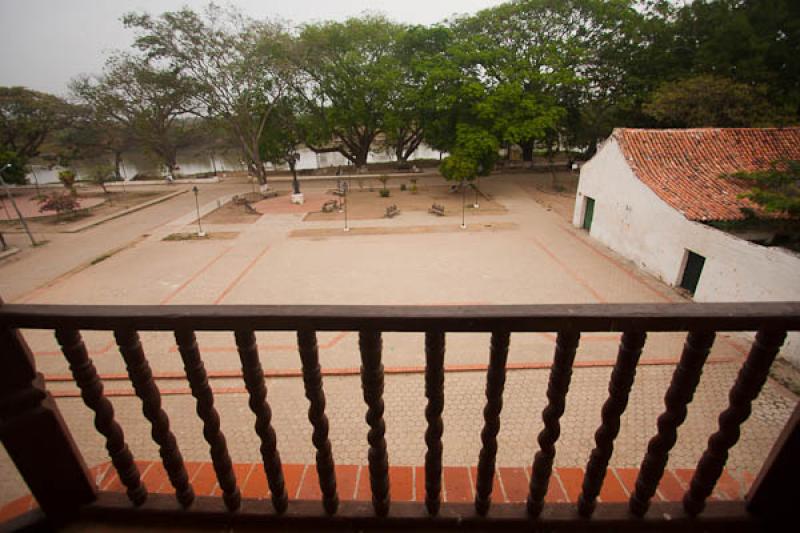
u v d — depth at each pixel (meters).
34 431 1.80
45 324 1.60
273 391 9.34
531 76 30.55
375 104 36.72
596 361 9.85
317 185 39.09
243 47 31.45
